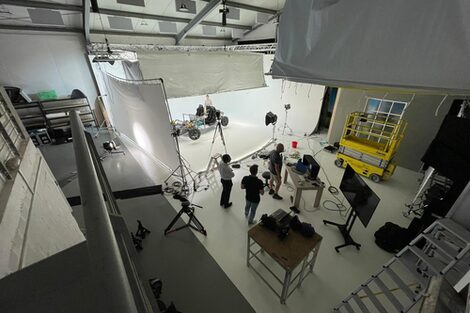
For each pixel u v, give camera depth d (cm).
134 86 473
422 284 204
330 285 280
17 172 146
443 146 322
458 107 464
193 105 1072
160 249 329
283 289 246
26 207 137
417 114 533
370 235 362
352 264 311
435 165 333
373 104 613
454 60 84
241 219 396
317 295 268
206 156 668
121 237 70
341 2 109
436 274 188
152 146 580
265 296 265
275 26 875
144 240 345
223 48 884
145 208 424
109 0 580
